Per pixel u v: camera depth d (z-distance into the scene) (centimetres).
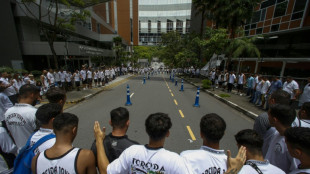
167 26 7381
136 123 598
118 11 5762
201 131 165
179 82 2252
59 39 2025
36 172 143
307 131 133
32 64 1778
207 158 152
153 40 7575
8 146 228
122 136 190
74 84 1367
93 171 154
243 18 1375
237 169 142
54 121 152
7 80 655
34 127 233
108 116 673
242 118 698
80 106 838
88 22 2795
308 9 1395
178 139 479
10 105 409
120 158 155
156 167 138
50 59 2014
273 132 226
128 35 5953
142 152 146
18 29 1562
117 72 2655
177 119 659
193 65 2778
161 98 1077
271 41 2011
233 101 957
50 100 247
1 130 226
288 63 1727
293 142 136
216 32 1477
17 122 227
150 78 2803
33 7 1523
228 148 436
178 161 139
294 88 705
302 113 229
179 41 3500
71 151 147
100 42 3503
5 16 1418
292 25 1541
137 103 918
